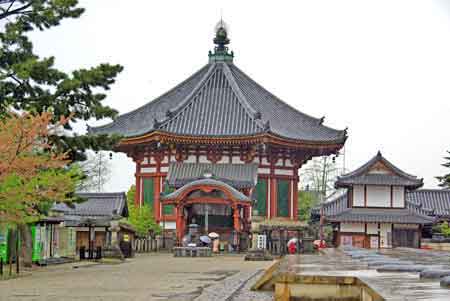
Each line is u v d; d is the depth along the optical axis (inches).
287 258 986.7
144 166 3516.2
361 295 504.1
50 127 1476.4
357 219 2824.8
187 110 3526.1
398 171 2874.0
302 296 545.3
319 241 2940.5
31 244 1759.4
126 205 3132.4
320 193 4886.8
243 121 3462.1
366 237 2861.7
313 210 3122.5
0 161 1312.7
